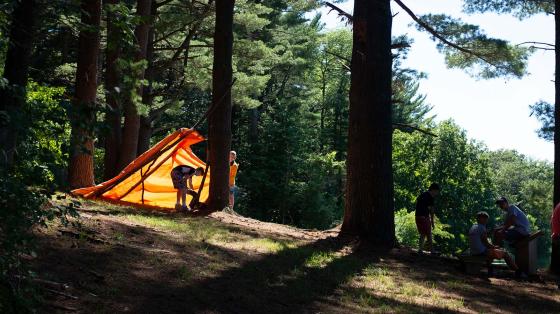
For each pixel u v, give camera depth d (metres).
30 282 5.73
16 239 5.26
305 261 10.72
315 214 44.12
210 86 30.42
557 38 14.55
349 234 13.85
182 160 17.66
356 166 14.02
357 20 14.24
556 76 14.44
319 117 62.44
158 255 9.06
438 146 56.31
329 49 70.25
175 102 27.75
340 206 51.22
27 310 5.76
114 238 9.43
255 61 34.84
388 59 14.29
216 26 16.31
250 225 14.45
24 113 5.32
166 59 31.38
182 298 7.39
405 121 76.62
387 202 13.95
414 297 9.42
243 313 7.33
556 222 12.70
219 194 16.20
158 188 17.16
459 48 17.28
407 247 14.15
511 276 12.28
